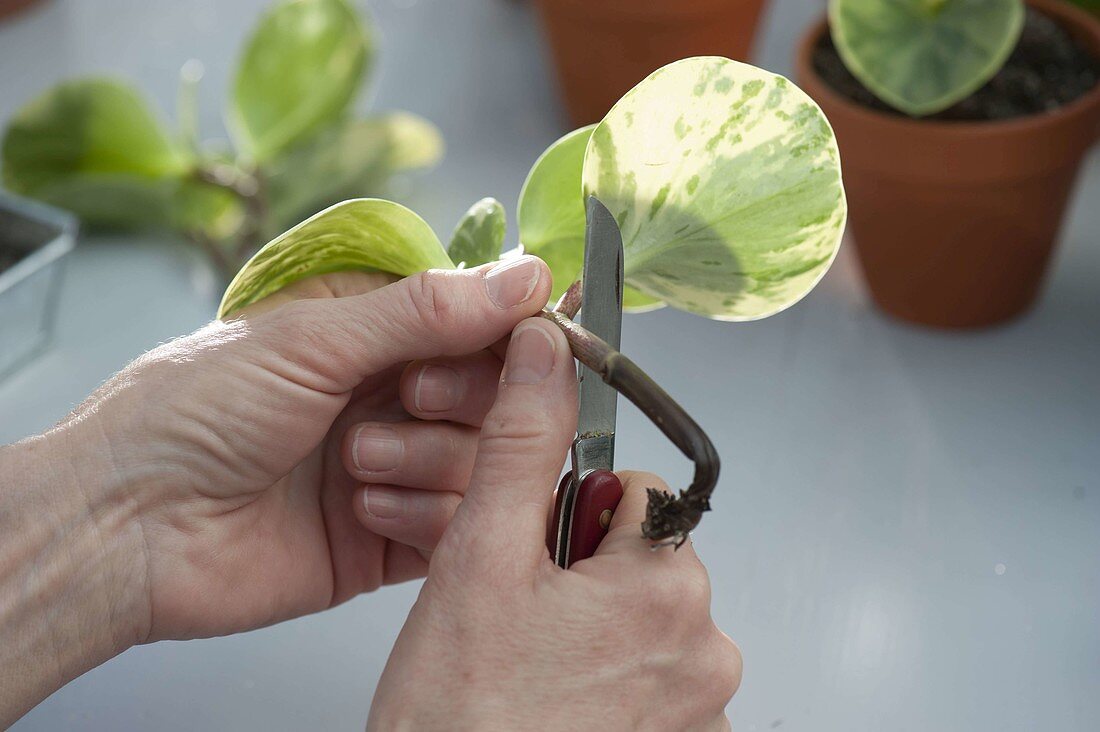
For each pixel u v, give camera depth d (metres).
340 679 0.66
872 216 0.74
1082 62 0.76
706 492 0.49
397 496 0.62
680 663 0.53
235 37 1.10
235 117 0.86
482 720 0.52
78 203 0.85
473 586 0.53
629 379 0.50
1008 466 0.72
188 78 0.84
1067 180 0.73
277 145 0.86
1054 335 0.78
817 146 0.52
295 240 0.54
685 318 0.81
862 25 0.72
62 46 1.10
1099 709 0.63
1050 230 0.74
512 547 0.53
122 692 0.65
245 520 0.60
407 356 0.57
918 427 0.74
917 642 0.65
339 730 0.64
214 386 0.57
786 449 0.73
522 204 0.57
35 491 0.56
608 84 0.86
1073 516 0.70
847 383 0.76
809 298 0.81
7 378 0.77
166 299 0.82
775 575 0.68
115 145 0.84
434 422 0.61
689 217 0.53
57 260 0.77
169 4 1.17
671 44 0.82
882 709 0.63
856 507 0.71
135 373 0.57
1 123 0.96
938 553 0.69
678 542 0.53
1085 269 0.81
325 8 0.85
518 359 0.53
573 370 0.53
